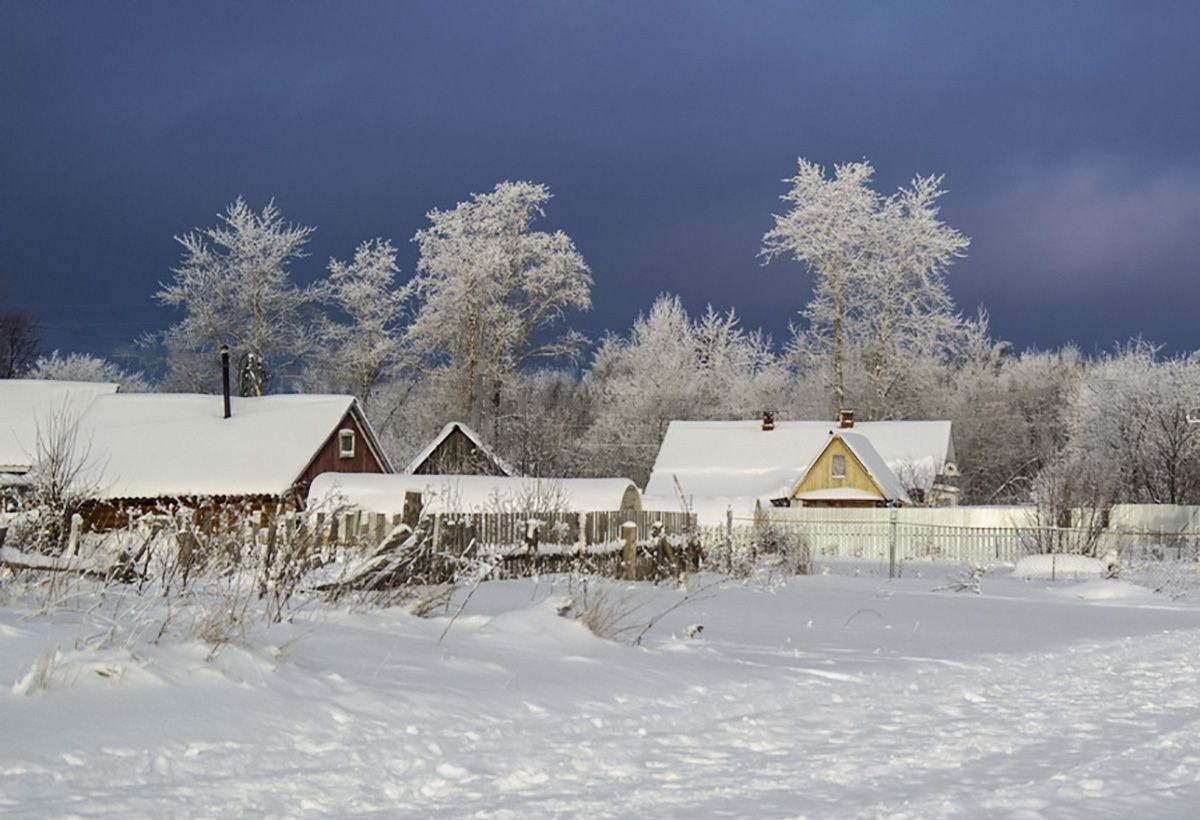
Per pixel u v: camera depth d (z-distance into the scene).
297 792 6.44
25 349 77.19
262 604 11.18
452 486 28.22
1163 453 60.34
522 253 66.31
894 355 68.00
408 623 12.05
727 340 80.06
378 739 7.79
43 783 6.13
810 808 6.38
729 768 7.55
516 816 6.14
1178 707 10.73
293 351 65.81
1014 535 46.66
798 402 74.25
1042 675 13.08
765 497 58.47
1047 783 7.10
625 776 7.23
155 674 8.10
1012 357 85.56
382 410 70.00
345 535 18.03
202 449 43.19
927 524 47.75
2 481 18.52
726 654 13.22
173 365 66.88
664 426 72.75
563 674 10.70
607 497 28.45
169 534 11.92
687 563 27.16
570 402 81.62
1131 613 22.73
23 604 9.82
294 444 43.50
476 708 9.03
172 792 6.22
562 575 20.91
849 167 68.25
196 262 64.31
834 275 67.50
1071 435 65.38
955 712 10.28
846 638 15.82
